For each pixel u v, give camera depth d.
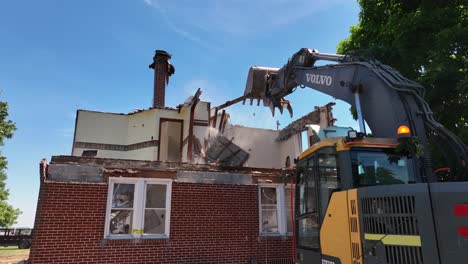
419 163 4.94
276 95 8.82
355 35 12.39
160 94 18.47
